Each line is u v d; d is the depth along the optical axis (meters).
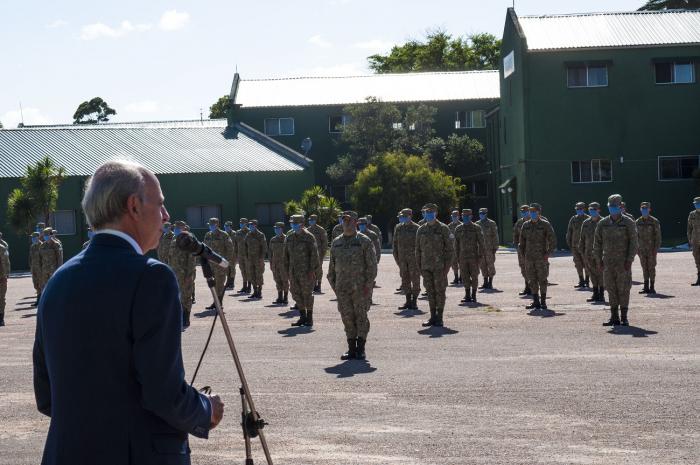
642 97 49.38
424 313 18.78
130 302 3.25
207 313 20.28
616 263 15.45
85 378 3.24
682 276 25.45
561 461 7.35
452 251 16.39
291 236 17.28
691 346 13.17
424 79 65.56
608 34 50.06
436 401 9.82
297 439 8.32
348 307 12.88
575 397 9.83
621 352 12.78
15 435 8.92
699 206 22.73
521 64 49.38
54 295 3.33
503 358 12.55
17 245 46.72
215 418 3.53
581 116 49.31
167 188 50.16
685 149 49.56
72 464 3.23
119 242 3.41
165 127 57.97
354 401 9.94
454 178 58.06
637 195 49.59
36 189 44.66
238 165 52.38
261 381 11.30
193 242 3.90
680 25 50.66
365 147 59.94
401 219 19.81
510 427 8.56
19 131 53.53
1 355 14.69
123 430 3.24
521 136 49.97
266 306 21.64
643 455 7.49
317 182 62.53
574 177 49.56
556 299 20.58
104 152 52.06
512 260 36.44
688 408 9.19
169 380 3.24
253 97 62.75
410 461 7.46
